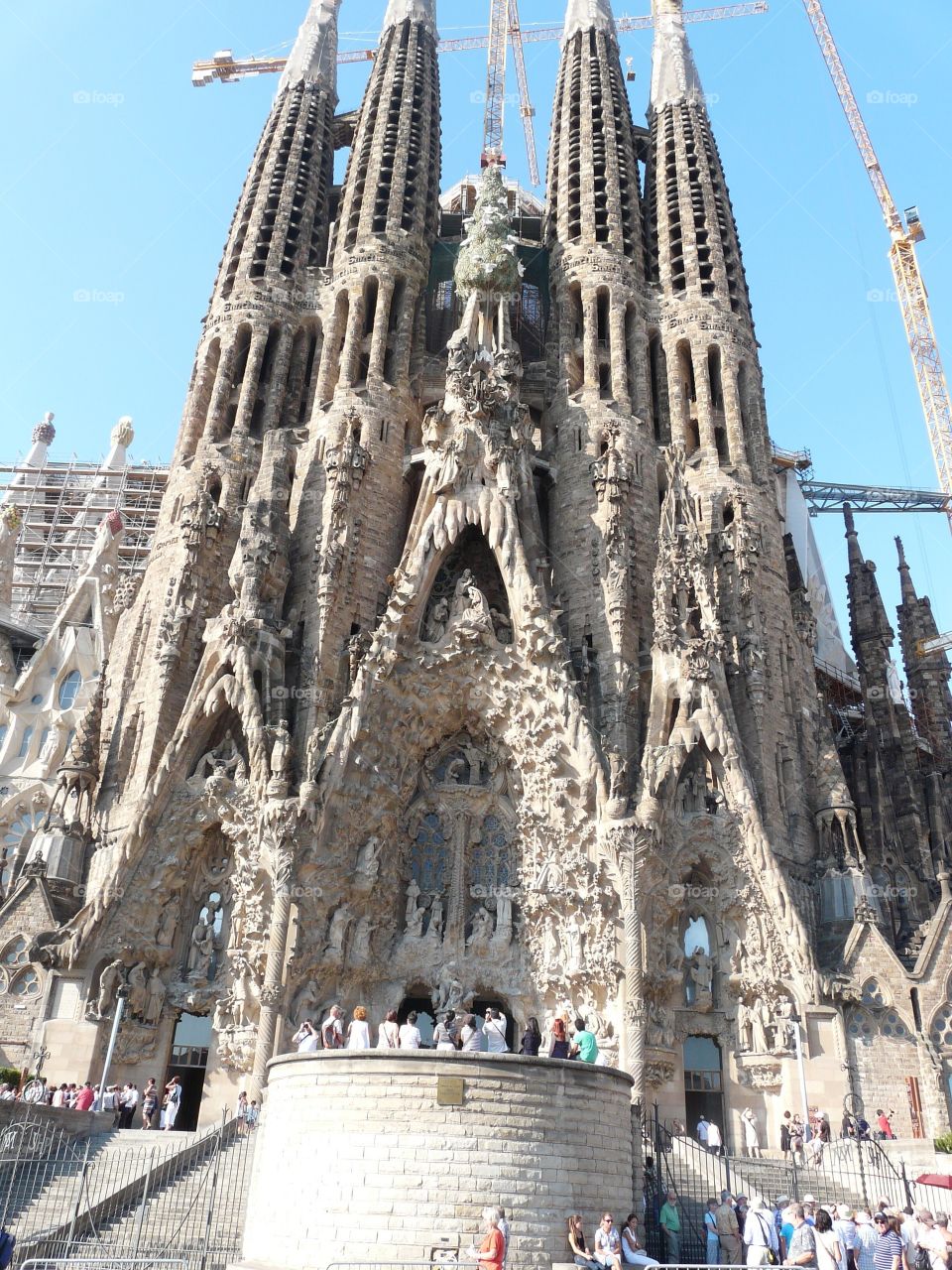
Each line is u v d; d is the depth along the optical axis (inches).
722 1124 1656.0
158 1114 1529.3
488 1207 761.6
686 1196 1131.9
